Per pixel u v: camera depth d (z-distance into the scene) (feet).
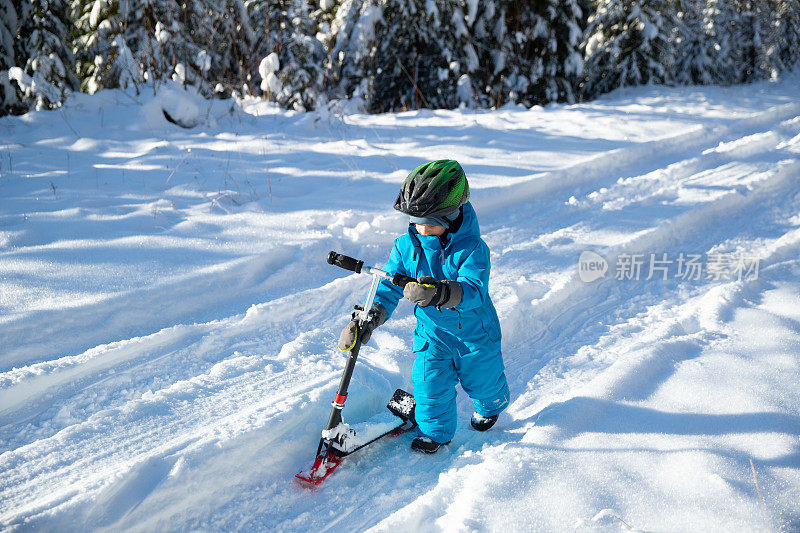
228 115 33.68
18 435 10.07
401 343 13.21
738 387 10.56
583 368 12.80
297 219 19.60
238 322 13.83
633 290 16.30
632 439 9.33
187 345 12.90
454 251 8.76
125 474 8.35
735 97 48.21
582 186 24.72
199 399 10.90
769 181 23.32
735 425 9.50
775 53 72.79
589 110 40.70
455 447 10.34
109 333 13.24
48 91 35.27
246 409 10.52
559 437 9.40
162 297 14.40
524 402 11.76
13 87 39.68
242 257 16.49
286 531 8.48
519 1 51.29
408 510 8.12
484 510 7.88
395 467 9.82
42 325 12.75
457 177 8.42
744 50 73.00
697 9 65.10
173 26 39.45
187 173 24.20
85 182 22.70
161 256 16.34
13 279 14.56
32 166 24.58
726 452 8.84
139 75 34.53
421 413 9.86
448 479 8.75
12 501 8.24
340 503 9.02
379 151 28.35
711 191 22.50
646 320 14.73
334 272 16.99
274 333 13.75
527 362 13.28
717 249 18.47
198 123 32.35
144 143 28.43
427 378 9.66
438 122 35.86
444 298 8.05
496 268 17.04
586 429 9.66
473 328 9.39
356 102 42.70
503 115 38.68
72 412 10.68
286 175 24.50
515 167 26.08
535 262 17.48
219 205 20.52
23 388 10.84
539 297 15.58
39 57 39.78
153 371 12.01
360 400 11.09
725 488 8.08
